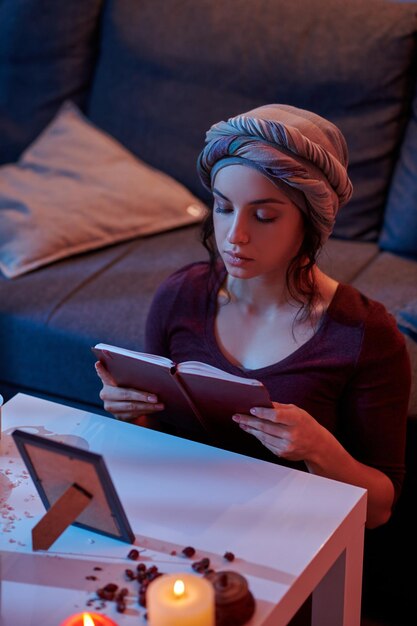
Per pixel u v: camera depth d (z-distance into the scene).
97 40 2.89
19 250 2.43
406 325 2.02
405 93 2.44
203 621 0.99
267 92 2.54
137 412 1.49
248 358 1.51
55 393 2.25
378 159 2.46
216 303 1.56
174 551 1.22
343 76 2.45
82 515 1.25
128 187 2.62
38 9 2.87
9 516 1.30
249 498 1.32
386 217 2.44
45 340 2.20
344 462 1.40
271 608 1.12
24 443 1.17
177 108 2.66
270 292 1.48
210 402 1.39
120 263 2.44
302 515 1.28
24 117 2.91
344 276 2.29
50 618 1.12
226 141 1.34
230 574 1.12
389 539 1.84
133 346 2.09
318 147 1.34
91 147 2.72
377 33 2.43
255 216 1.37
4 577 1.19
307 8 2.52
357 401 1.47
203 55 2.61
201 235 1.59
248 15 2.57
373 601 1.90
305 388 1.46
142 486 1.35
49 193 2.59
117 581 1.18
